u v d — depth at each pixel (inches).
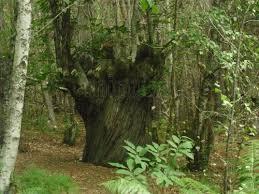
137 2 466.9
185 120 538.3
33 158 498.6
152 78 481.7
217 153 558.6
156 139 502.9
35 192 286.0
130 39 491.8
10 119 250.8
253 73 399.5
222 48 450.9
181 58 566.3
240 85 374.9
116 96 485.7
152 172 206.4
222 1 468.4
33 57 543.5
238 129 327.3
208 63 476.1
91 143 497.4
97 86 480.4
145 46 481.4
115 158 482.0
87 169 456.1
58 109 991.6
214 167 513.3
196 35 420.8
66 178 352.8
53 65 485.4
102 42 494.3
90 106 487.5
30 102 854.5
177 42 438.3
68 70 470.3
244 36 387.5
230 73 369.7
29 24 251.0
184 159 539.2
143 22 499.2
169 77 561.3
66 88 488.7
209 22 436.5
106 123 484.4
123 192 178.7
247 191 213.0
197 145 496.4
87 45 492.1
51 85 490.9
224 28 402.0
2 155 251.3
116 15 564.7
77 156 556.7
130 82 482.6
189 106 528.7
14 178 302.0
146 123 493.0
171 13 499.8
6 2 533.3
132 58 474.3
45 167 444.1
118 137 484.1
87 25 500.1
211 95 475.8
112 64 478.6
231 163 289.3
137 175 203.6
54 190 329.4
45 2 477.4
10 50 374.3
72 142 691.4
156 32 518.9
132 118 486.6
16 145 252.4
